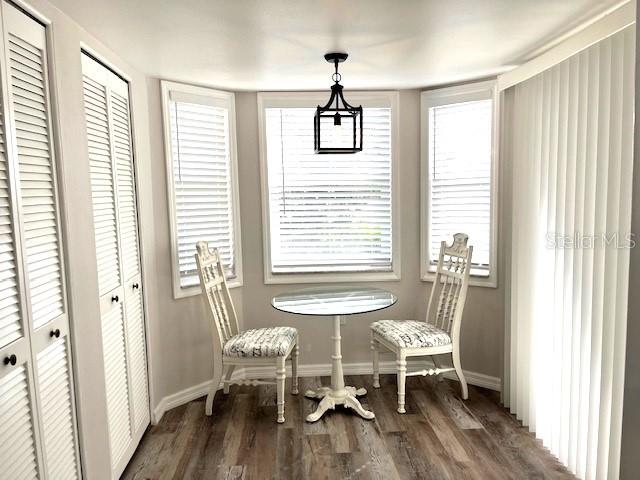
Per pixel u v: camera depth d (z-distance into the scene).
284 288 3.81
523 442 2.79
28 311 1.64
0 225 1.51
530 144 2.84
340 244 3.84
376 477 2.46
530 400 2.89
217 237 3.60
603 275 2.23
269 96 3.63
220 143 3.57
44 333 1.74
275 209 3.78
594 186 2.27
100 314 2.21
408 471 2.51
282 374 3.05
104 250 2.36
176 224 3.29
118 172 2.59
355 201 3.81
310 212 3.80
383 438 2.85
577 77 2.37
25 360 1.61
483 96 3.37
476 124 3.47
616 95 2.10
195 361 3.46
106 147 2.42
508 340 3.18
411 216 3.80
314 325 3.84
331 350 3.85
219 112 3.54
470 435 2.87
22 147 1.66
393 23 2.19
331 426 3.01
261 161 3.68
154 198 3.15
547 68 2.59
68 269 1.93
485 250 3.52
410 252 3.84
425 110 3.67
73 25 2.05
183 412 3.23
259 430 2.97
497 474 2.48
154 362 3.09
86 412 2.06
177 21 2.10
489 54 2.72
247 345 3.07
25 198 1.66
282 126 3.71
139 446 2.79
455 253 3.35
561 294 2.58
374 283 3.85
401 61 2.85
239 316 3.76
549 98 2.63
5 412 1.50
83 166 2.09
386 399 3.39
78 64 2.08
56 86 1.88
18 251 1.59
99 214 2.31
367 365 3.86
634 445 1.81
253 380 3.18
